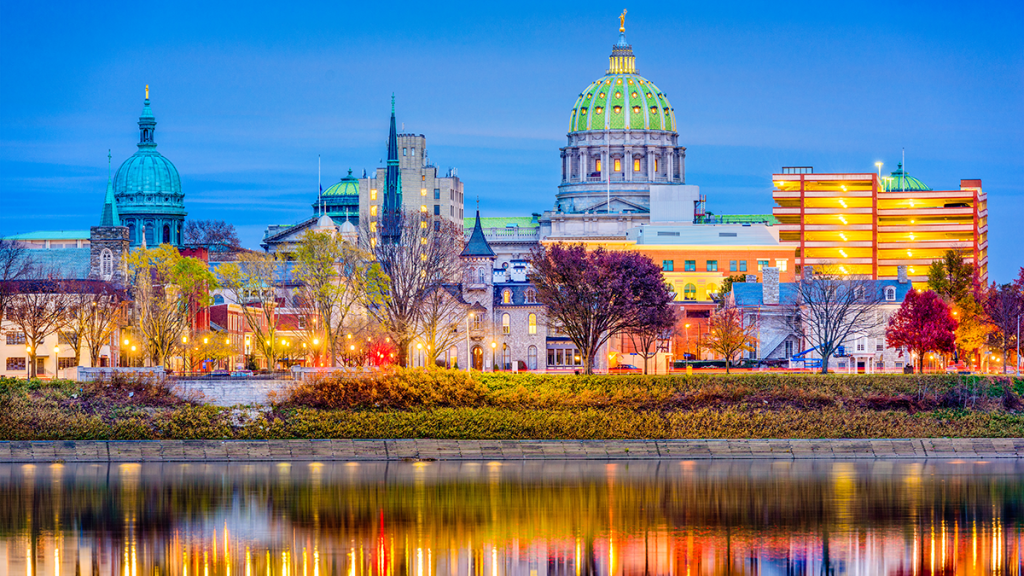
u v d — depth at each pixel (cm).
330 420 16738
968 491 14212
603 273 19125
